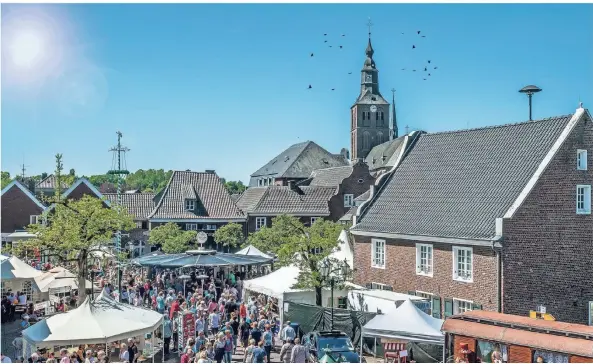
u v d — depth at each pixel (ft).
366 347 106.63
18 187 253.44
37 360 78.02
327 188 281.54
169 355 104.83
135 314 92.63
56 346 85.15
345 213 273.54
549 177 119.44
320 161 421.59
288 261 129.18
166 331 103.81
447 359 85.76
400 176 156.04
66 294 157.58
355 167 278.05
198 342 91.91
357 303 121.39
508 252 114.93
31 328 86.07
